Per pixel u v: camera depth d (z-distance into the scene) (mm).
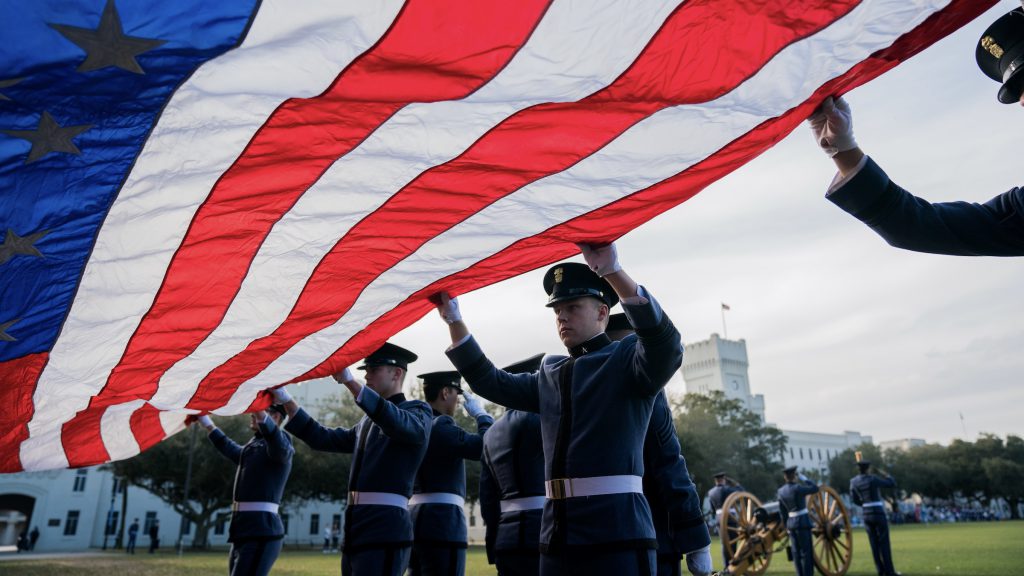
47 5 1874
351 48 2178
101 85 2127
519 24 2172
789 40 2326
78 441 5035
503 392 3576
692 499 3762
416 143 2686
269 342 4098
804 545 10750
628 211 3266
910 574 11359
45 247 2711
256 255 3217
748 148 2875
